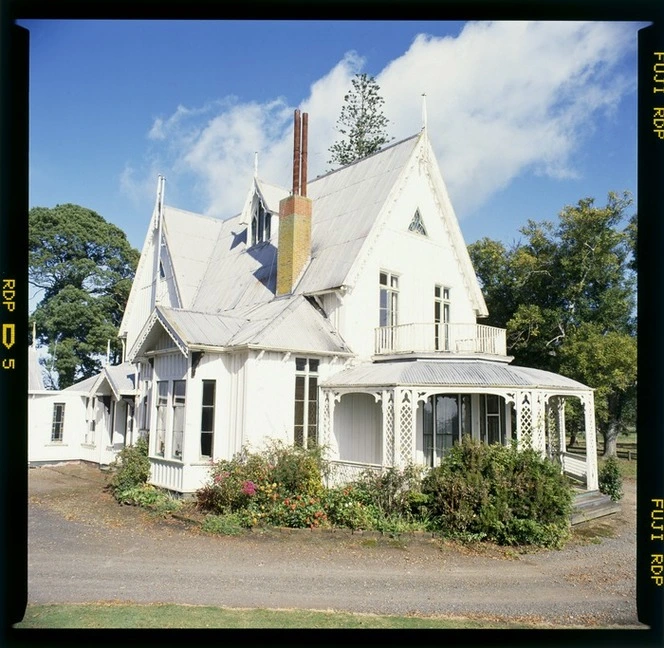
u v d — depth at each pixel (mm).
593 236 32031
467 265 23891
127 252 44812
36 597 8695
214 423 16844
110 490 19359
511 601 9234
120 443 24797
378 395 16438
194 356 16656
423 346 21312
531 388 16281
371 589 9656
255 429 16359
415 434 17094
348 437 18812
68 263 41812
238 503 14266
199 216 31094
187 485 16047
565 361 31453
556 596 9547
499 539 12961
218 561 11117
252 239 25969
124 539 12773
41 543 12344
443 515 13391
